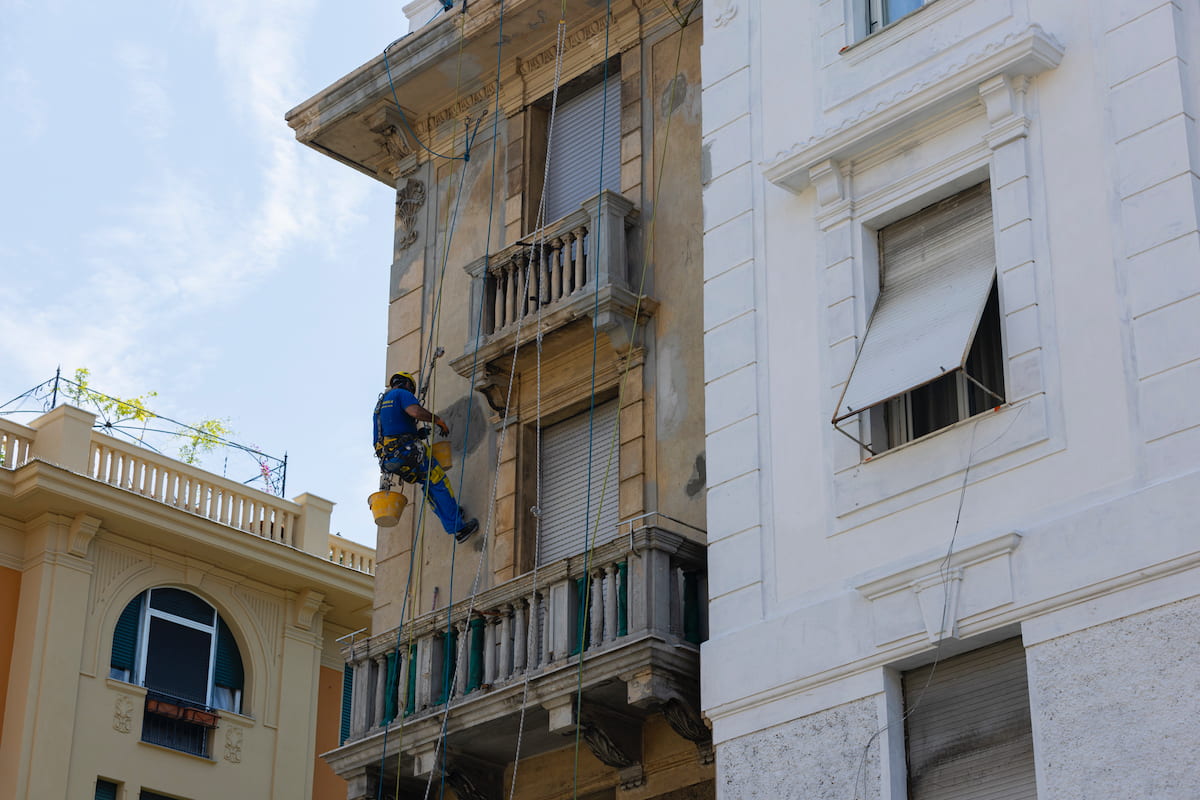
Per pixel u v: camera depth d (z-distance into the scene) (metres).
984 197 16.28
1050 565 14.50
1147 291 14.70
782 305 17.42
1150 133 15.12
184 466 32.28
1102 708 13.90
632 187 21.44
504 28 22.77
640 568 17.89
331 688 33.19
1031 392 15.12
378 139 24.77
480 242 23.02
